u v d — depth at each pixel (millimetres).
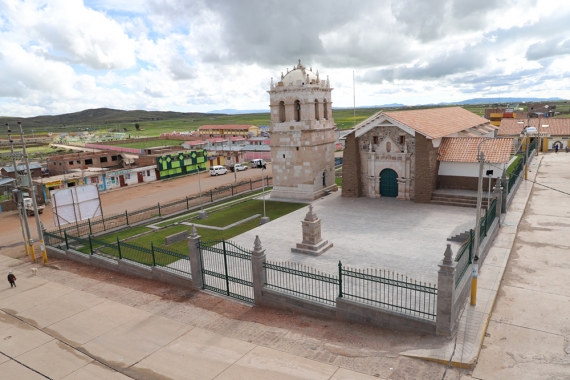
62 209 29094
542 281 17922
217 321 16891
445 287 13492
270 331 15695
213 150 90188
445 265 13375
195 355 14398
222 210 38812
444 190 35438
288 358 13695
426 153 33781
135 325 17078
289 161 41281
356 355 13516
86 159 69312
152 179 66312
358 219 31000
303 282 19031
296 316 16797
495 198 24625
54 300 20438
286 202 40219
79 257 26453
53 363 14648
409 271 20328
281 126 41031
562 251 21375
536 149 60844
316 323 16047
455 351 12945
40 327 17547
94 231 33688
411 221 29500
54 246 29078
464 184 35250
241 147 92500
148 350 15008
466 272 16969
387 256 22734
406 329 14570
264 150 87312
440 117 42312
